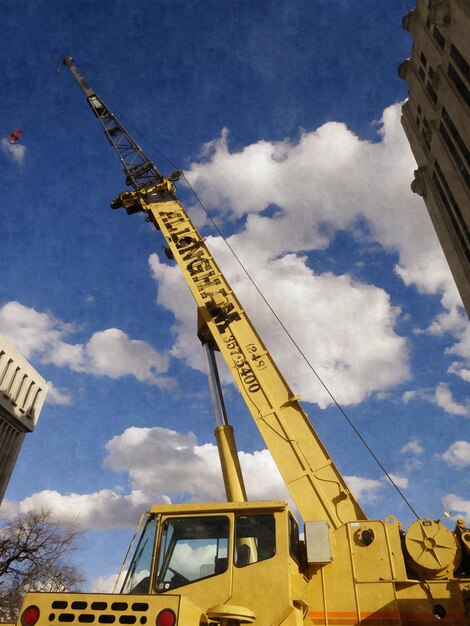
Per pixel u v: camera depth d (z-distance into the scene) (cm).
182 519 1091
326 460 1562
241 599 978
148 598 786
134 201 2734
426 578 1184
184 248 2358
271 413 1703
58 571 3550
